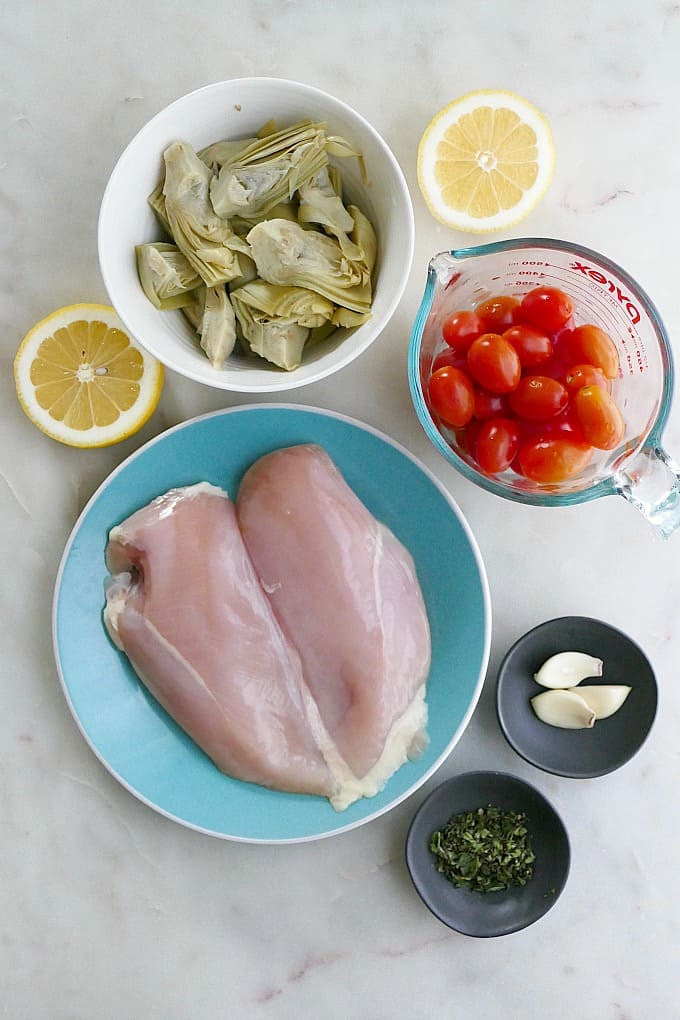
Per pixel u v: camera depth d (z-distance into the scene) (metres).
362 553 0.62
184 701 0.62
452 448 0.63
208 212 0.58
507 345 0.58
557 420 0.60
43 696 0.66
